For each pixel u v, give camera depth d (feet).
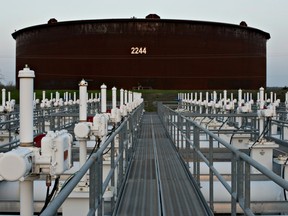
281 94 137.18
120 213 20.38
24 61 227.61
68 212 18.98
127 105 42.70
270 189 28.02
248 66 223.71
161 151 41.65
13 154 10.09
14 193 27.94
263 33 237.04
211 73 216.13
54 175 11.48
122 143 26.14
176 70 213.05
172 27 211.61
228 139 43.78
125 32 210.38
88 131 19.83
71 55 214.48
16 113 53.57
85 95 20.51
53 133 11.73
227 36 217.77
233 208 15.11
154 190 24.93
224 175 31.60
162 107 77.20
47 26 217.97
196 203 21.97
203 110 72.79
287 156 31.42
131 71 211.61
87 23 211.41
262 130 34.81
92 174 13.39
